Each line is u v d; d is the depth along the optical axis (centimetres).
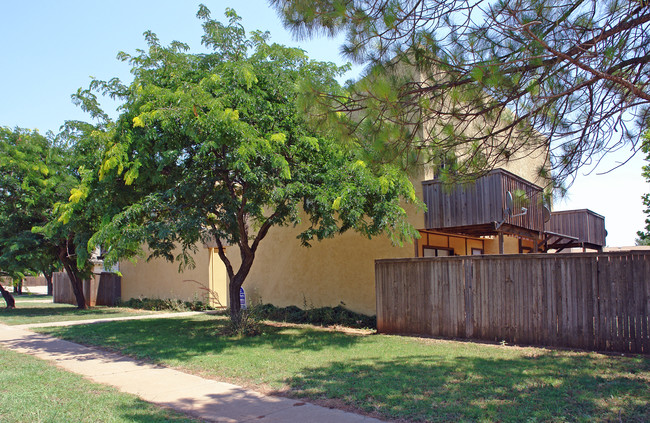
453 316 1044
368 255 1415
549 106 600
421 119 616
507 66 550
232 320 1208
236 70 1029
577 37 544
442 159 698
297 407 583
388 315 1150
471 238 1714
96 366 856
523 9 527
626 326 830
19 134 1834
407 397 598
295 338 1111
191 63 1120
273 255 1681
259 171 968
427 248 1396
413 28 564
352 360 834
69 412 563
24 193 1755
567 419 504
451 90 588
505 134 675
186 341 1090
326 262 1516
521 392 604
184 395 653
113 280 2392
